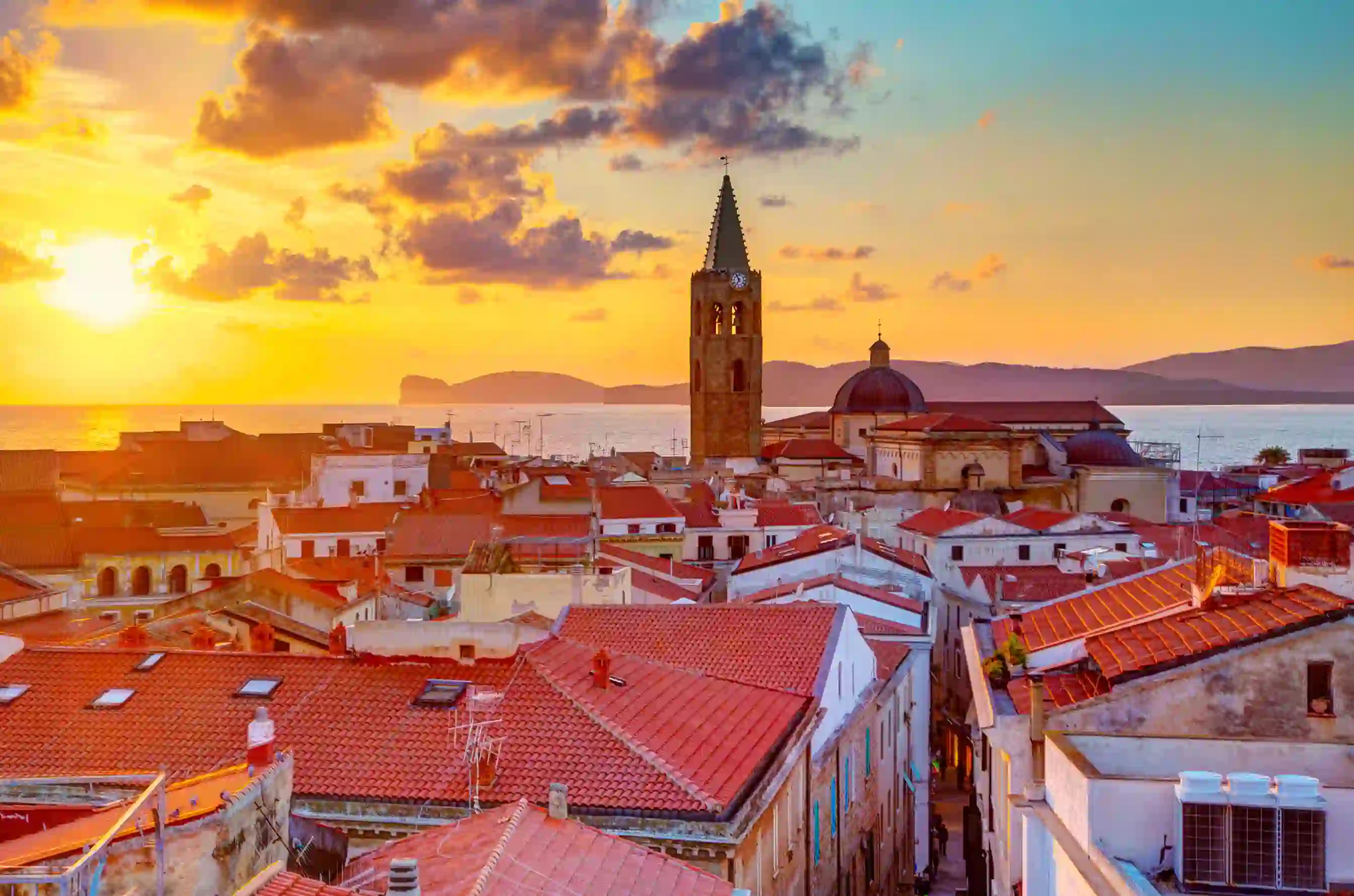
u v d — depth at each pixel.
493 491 150.38
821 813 53.66
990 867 56.25
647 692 49.19
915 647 83.12
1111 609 50.81
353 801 41.41
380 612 90.94
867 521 152.50
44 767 43.16
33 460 164.88
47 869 24.14
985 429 192.88
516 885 31.11
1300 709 35.69
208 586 111.88
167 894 27.53
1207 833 29.75
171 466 182.75
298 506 146.38
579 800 40.88
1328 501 139.88
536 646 50.84
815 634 58.34
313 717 45.75
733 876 39.47
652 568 111.69
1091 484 195.00
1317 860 29.45
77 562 123.69
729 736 46.81
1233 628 37.81
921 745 82.69
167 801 29.73
